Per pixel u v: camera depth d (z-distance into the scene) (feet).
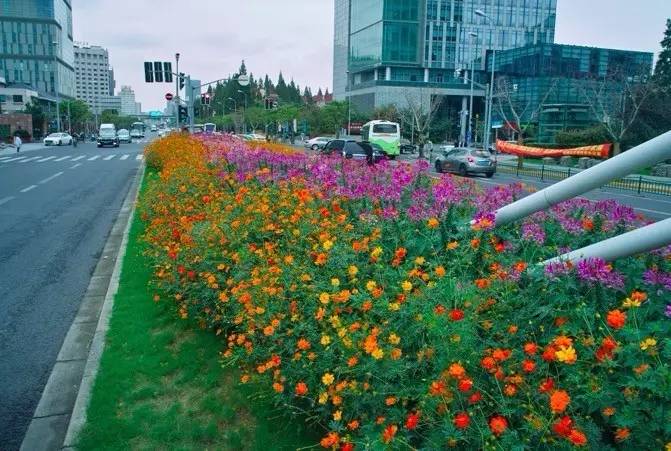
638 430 8.13
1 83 292.81
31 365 16.89
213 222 20.40
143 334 17.24
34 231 37.29
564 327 10.02
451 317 9.64
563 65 204.44
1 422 13.66
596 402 8.50
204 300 16.87
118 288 22.17
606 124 123.24
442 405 9.09
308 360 11.71
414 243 15.49
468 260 13.15
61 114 312.29
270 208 21.65
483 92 242.78
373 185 22.85
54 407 14.05
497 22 264.72
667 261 13.56
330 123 238.48
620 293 12.04
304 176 28.30
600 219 16.48
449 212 16.58
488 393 9.22
